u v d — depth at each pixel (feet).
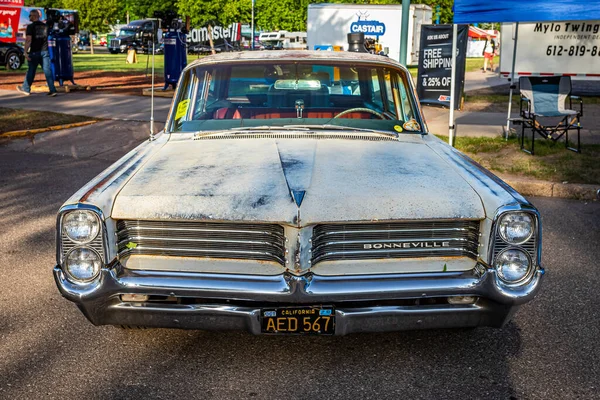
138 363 11.26
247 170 11.26
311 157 12.00
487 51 92.17
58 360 11.35
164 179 10.97
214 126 14.16
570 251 17.66
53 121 38.45
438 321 10.21
